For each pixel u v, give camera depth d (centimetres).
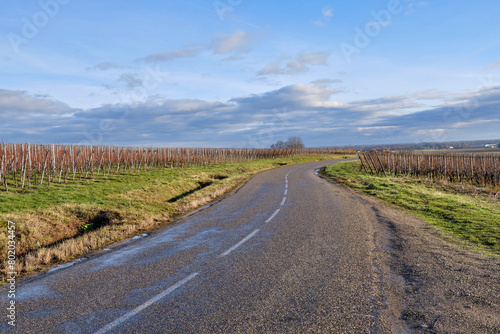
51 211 1122
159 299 436
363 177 2622
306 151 9500
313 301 418
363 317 372
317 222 962
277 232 842
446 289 454
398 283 481
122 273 558
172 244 763
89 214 1173
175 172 3092
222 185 2119
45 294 470
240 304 413
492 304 402
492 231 828
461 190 1864
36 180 2081
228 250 685
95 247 799
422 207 1237
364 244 709
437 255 624
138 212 1224
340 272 530
